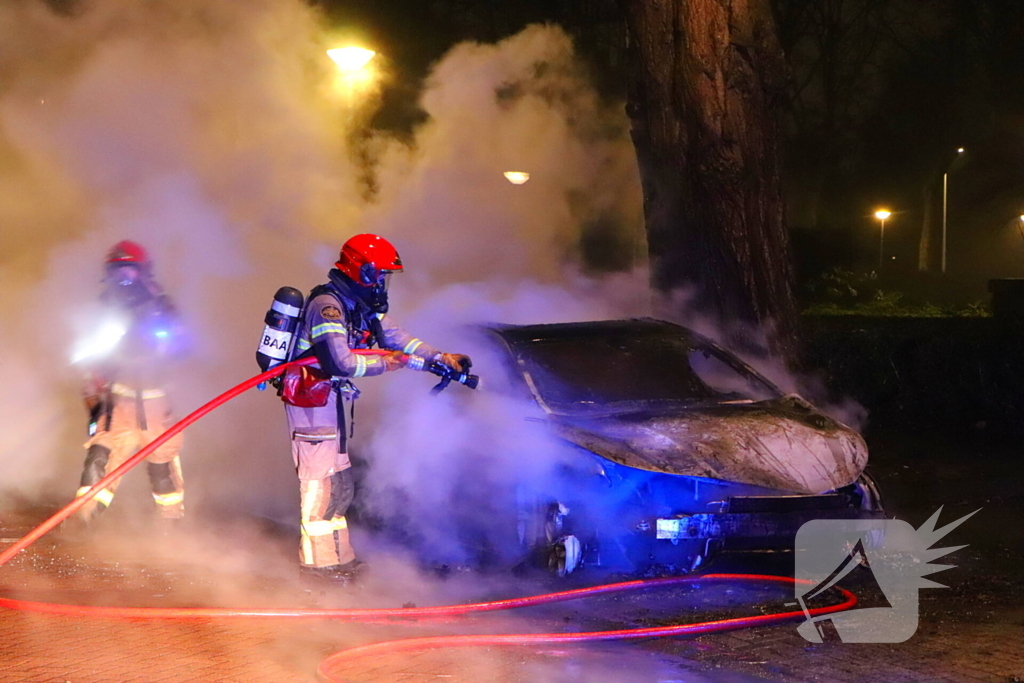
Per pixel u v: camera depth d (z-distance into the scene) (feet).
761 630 25.20
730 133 44.45
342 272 26.50
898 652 23.61
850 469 29.45
